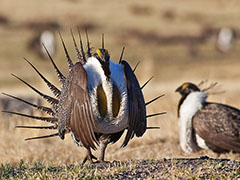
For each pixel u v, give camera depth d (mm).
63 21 133375
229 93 39469
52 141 24203
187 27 140500
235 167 14391
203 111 21500
